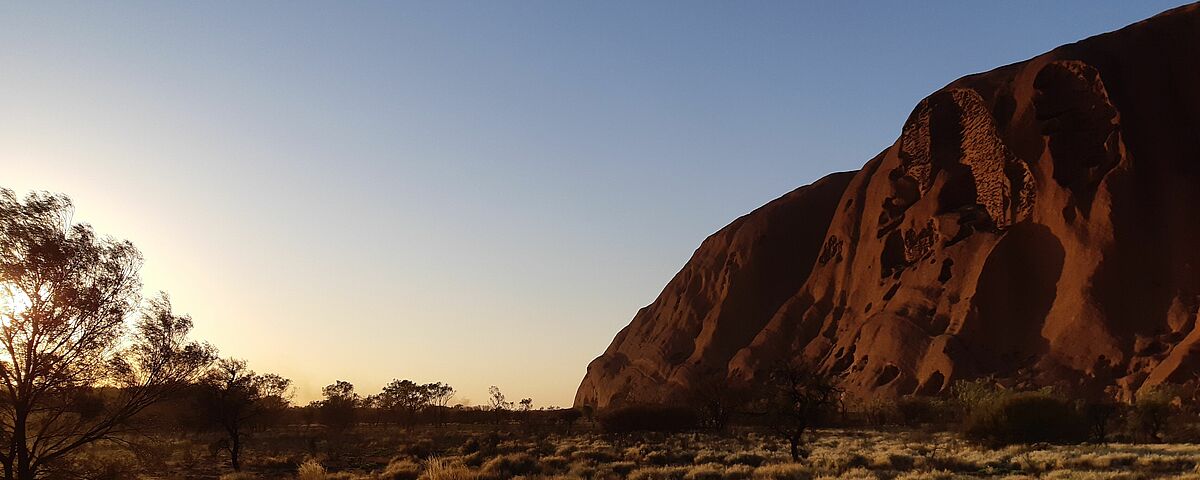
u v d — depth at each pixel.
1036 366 88.25
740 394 62.84
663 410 61.19
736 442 45.84
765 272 153.88
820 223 158.12
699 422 65.56
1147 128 98.62
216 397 34.28
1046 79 108.06
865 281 125.38
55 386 16.61
